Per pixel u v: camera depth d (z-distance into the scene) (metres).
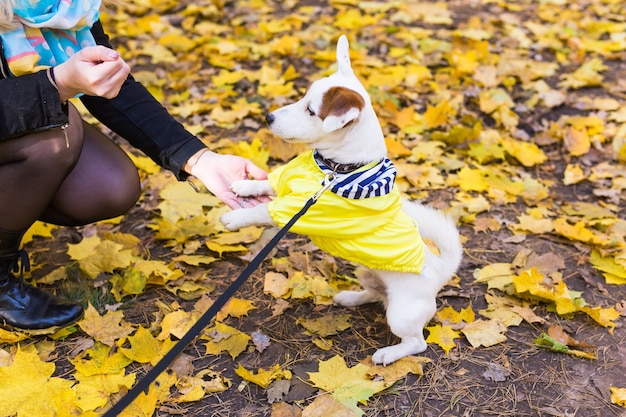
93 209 2.73
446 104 4.29
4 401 2.23
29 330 2.55
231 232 3.26
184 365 2.46
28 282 2.86
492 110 4.44
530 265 3.13
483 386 2.46
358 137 2.42
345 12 5.75
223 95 4.46
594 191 3.74
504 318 2.78
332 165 2.44
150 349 2.49
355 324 2.77
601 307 2.90
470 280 3.05
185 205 3.41
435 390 2.43
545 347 2.64
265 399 2.36
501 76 4.87
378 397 2.39
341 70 2.62
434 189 3.73
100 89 2.11
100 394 2.29
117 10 5.46
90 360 2.46
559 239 3.36
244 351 2.58
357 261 2.50
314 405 2.30
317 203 2.35
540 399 2.40
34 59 2.24
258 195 2.62
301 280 2.93
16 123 2.18
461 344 2.66
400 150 3.96
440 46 5.25
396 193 2.50
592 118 4.32
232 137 4.09
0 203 2.38
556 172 3.98
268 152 3.87
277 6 5.86
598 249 3.22
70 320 2.60
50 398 2.26
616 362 2.59
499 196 3.67
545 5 6.16
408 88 4.72
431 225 2.65
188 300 2.85
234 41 5.20
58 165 2.40
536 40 5.50
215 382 2.39
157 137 2.71
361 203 2.37
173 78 4.70
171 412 2.28
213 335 2.60
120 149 2.85
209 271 3.03
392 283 2.55
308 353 2.59
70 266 2.97
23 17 2.22
